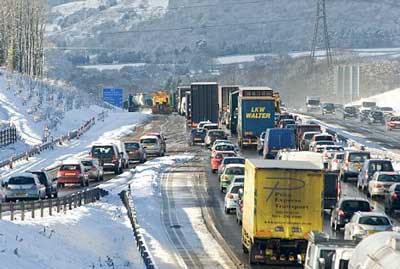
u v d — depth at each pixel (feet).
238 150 540.52
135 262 230.48
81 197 314.35
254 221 220.64
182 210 325.01
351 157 411.75
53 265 198.29
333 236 261.65
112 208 321.93
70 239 241.76
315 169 220.43
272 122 567.59
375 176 352.69
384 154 492.13
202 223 295.48
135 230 254.88
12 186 326.24
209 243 257.55
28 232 227.20
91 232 260.83
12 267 179.52
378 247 141.28
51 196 349.41
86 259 222.48
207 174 450.30
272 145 477.36
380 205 333.21
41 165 499.10
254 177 220.64
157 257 235.40
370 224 234.17
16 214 274.57
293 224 220.43
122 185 405.80
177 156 553.64
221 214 316.19
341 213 272.10
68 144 643.04
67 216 278.46
